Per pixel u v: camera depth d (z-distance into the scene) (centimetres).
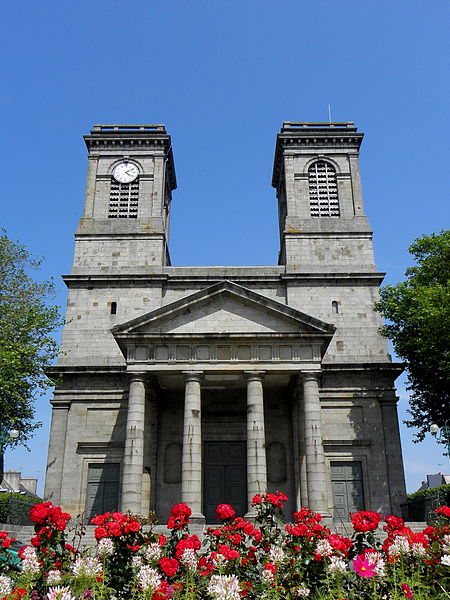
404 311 3812
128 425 3222
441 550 1166
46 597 1019
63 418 3872
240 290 3459
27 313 3775
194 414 3212
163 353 3347
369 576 1026
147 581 1031
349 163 4716
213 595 955
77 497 3672
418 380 4066
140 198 4584
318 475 3112
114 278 4231
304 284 4241
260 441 3164
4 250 4006
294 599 1111
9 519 3456
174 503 3666
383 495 3694
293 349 3356
